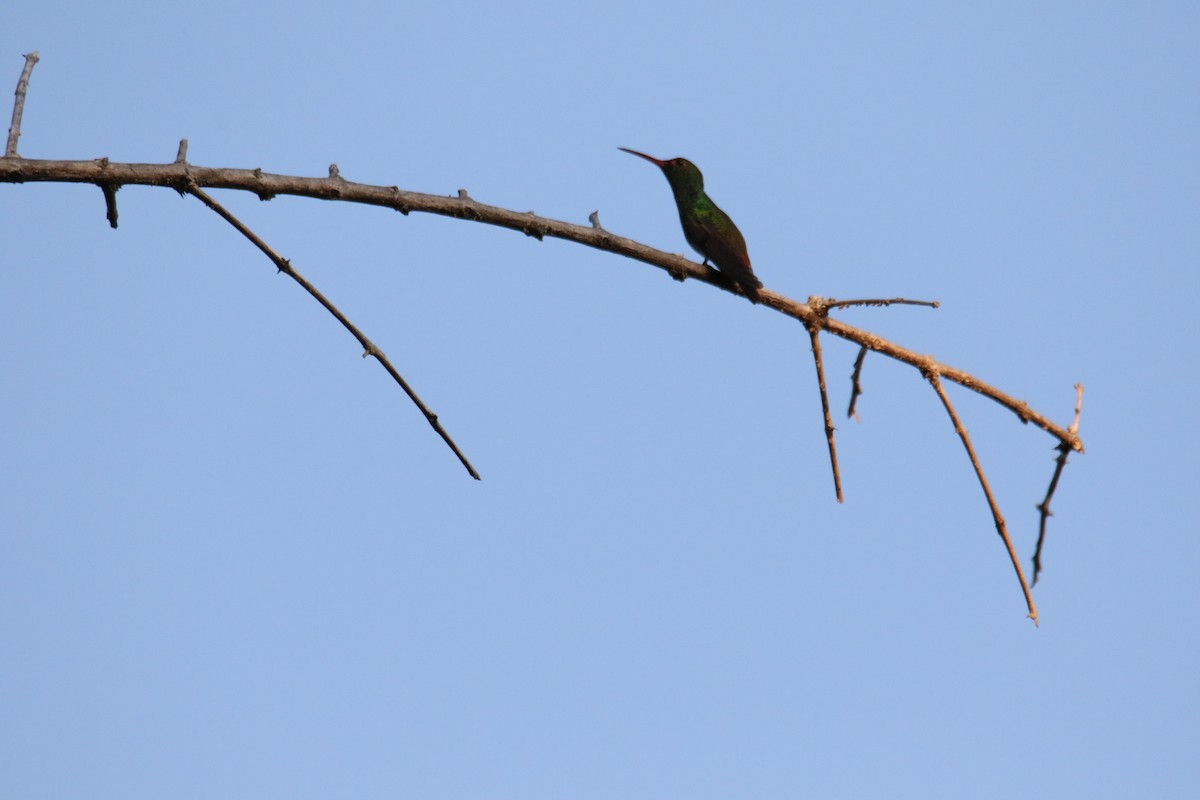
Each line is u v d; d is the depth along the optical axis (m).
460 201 11.09
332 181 10.45
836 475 13.30
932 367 13.49
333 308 9.70
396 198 10.77
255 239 9.74
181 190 9.83
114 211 9.86
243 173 10.10
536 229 11.66
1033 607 13.32
